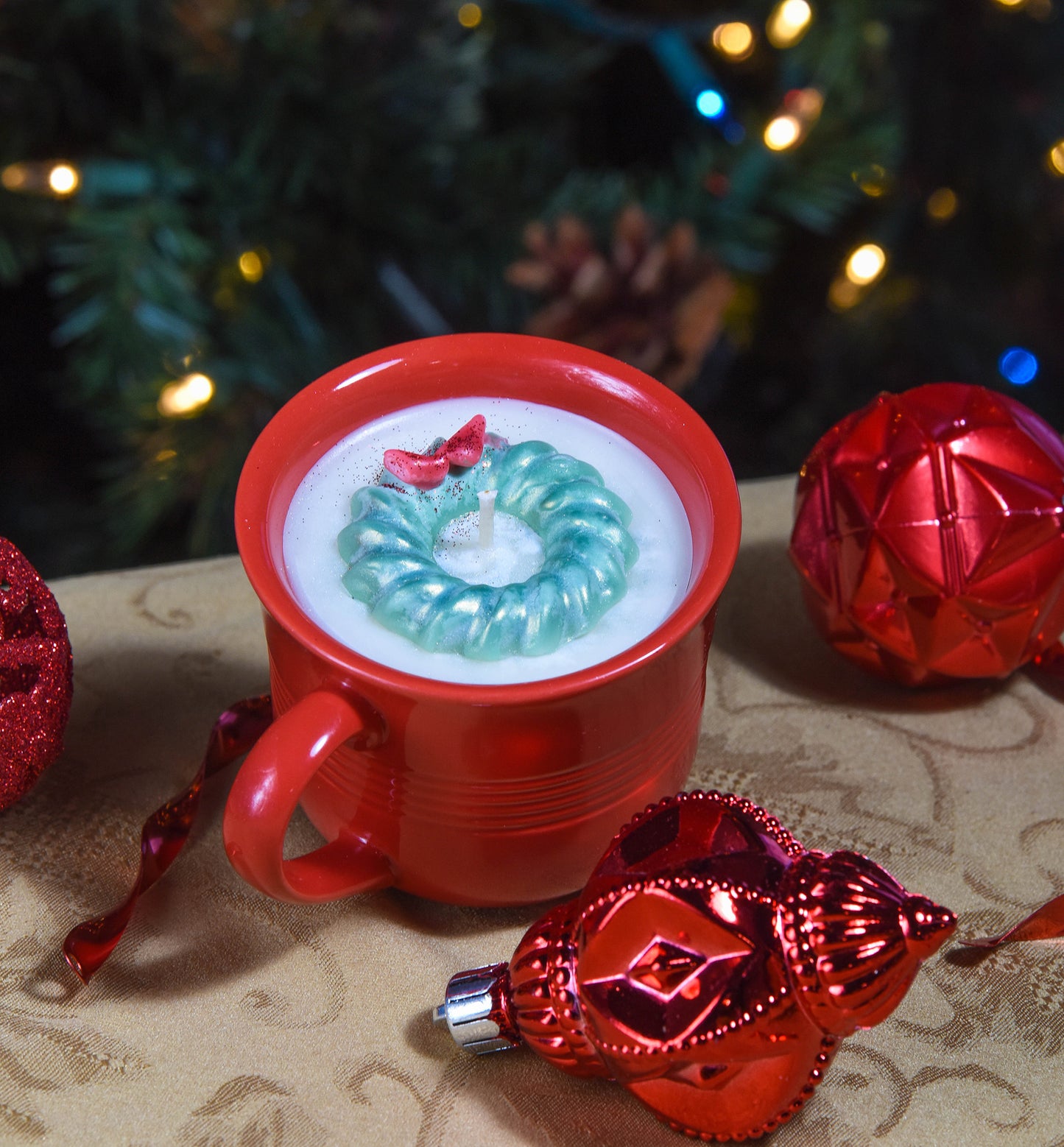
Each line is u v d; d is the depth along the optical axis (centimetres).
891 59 78
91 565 89
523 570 51
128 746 56
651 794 50
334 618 50
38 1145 48
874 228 82
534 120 79
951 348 87
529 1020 48
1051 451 54
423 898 53
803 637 60
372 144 71
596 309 69
